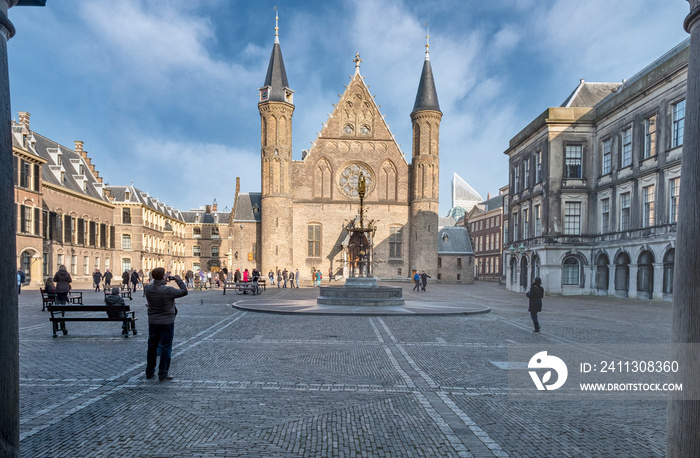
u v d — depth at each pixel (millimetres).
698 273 2758
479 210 80125
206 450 4973
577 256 32906
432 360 9578
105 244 55188
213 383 7645
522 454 4980
